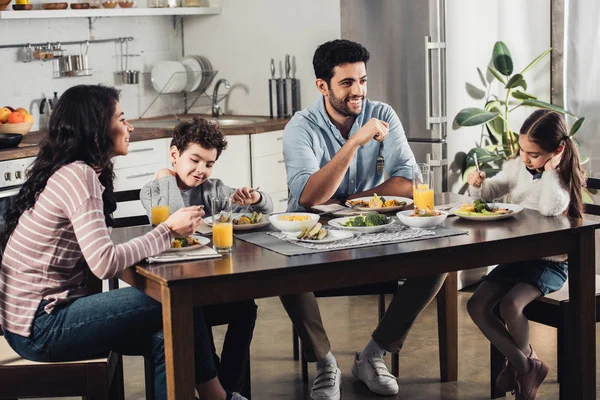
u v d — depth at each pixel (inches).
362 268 97.7
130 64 223.8
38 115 203.9
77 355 98.6
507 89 187.2
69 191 95.7
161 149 193.3
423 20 183.9
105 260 92.9
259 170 201.0
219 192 124.3
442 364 136.5
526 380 119.6
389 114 138.9
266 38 221.0
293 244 102.8
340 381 132.1
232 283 92.3
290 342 158.2
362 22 192.4
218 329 167.8
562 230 106.4
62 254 99.3
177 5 223.3
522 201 124.4
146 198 118.4
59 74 206.8
